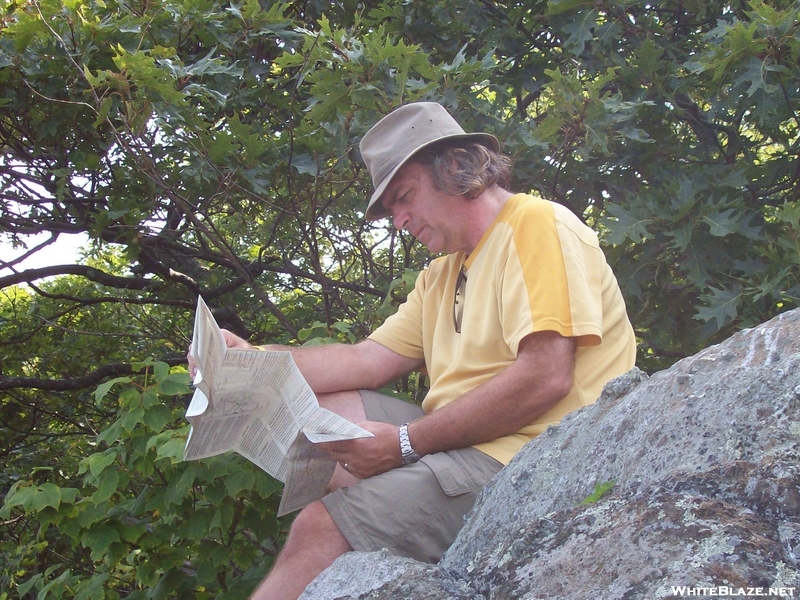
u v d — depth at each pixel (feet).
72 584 10.43
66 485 16.67
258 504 9.39
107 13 12.19
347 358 7.68
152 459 9.32
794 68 10.74
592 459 4.59
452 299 7.23
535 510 4.72
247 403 6.31
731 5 12.94
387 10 13.07
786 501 3.51
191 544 10.48
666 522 3.56
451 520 6.03
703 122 12.79
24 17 11.09
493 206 7.07
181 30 12.28
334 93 10.41
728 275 11.27
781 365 4.07
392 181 7.14
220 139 11.37
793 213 9.91
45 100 12.11
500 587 3.91
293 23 12.76
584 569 3.61
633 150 12.55
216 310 16.62
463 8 13.48
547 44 13.96
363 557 4.65
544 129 10.92
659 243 11.55
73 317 21.99
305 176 12.74
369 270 15.56
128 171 12.61
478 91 11.63
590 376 6.37
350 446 6.16
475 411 6.13
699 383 4.35
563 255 6.37
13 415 22.20
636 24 12.71
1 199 14.85
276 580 5.92
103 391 9.05
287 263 13.91
